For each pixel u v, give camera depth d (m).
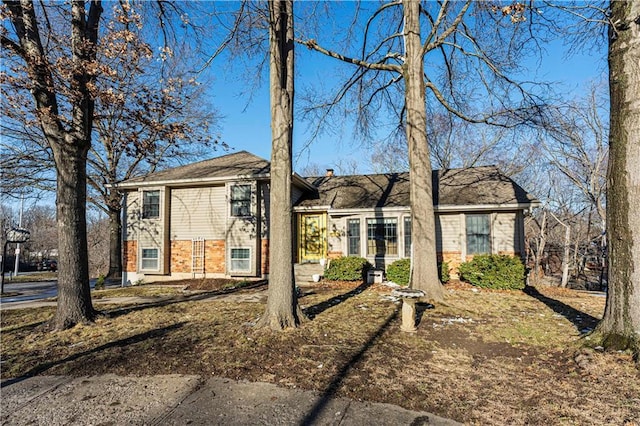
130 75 8.45
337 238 14.62
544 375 4.07
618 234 4.66
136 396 3.65
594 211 20.14
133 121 8.47
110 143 16.56
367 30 12.06
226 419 3.16
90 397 3.65
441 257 13.46
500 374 4.12
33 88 6.46
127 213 15.20
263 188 14.09
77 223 6.81
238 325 6.20
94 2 7.29
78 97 6.66
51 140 6.73
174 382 3.96
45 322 6.71
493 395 3.58
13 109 8.01
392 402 3.44
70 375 4.25
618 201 4.68
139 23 7.47
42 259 37.56
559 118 10.46
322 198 15.48
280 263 6.09
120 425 3.11
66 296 6.57
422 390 3.69
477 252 13.12
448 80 12.75
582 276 21.12
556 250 22.56
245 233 13.87
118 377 4.14
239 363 4.41
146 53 7.61
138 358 4.69
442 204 13.12
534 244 25.20
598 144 15.80
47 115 6.37
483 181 14.63
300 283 12.71
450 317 6.89
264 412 3.27
